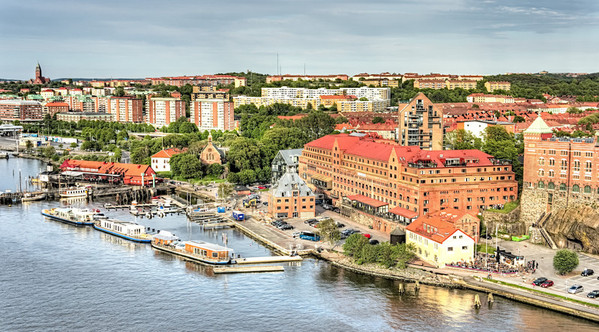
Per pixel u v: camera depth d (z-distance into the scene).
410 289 199.75
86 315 182.25
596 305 178.38
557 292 189.25
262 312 183.75
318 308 186.25
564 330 168.75
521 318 176.88
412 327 172.88
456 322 175.25
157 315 182.12
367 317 179.62
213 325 175.25
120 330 172.50
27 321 178.38
